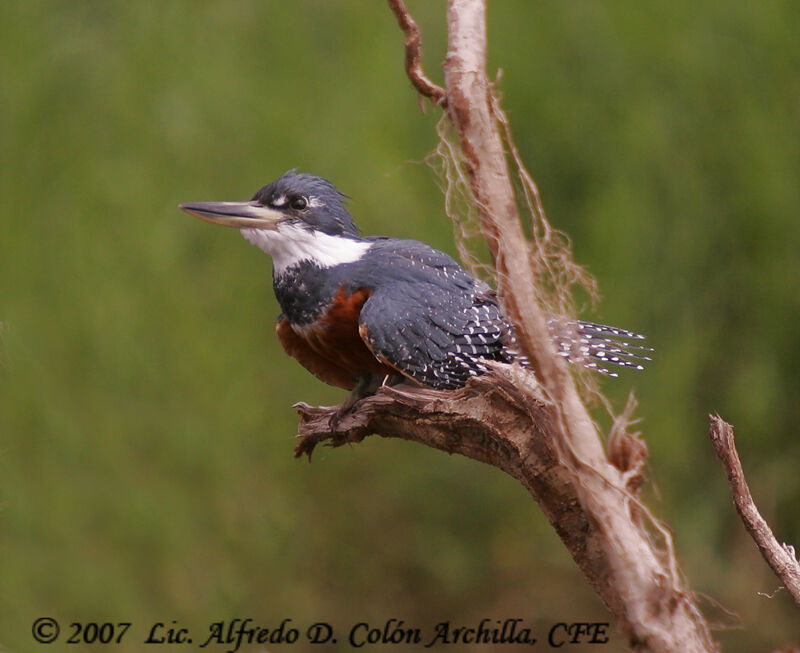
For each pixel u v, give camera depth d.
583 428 4.27
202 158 12.77
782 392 12.05
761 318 12.18
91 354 11.77
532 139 12.98
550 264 4.52
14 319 11.59
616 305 11.98
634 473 4.48
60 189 12.69
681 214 12.41
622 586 4.12
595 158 12.78
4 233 12.14
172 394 11.87
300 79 13.31
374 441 12.66
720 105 12.66
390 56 13.25
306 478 12.48
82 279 12.06
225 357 12.17
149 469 11.77
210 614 11.66
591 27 13.15
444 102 4.66
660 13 13.01
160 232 12.37
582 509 4.64
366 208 12.19
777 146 12.38
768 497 11.88
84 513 11.42
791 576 4.36
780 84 12.62
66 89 13.27
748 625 11.50
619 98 12.93
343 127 12.83
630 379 12.01
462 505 12.79
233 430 12.03
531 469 4.89
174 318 12.08
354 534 12.61
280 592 12.15
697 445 12.19
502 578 12.70
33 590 11.09
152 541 11.55
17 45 13.11
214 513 11.93
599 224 12.25
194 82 13.10
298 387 12.36
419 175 12.70
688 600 4.08
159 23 13.67
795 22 12.66
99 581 11.20
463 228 4.62
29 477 11.29
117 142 13.01
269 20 13.73
